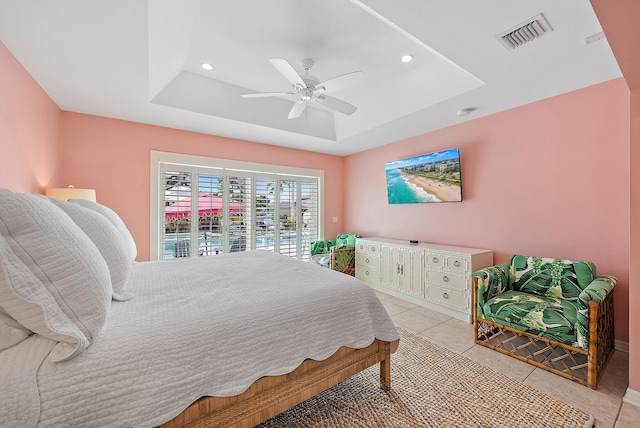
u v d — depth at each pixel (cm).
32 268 86
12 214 87
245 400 117
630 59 140
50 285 88
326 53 259
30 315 83
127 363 91
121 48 194
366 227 505
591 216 251
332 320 151
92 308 94
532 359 212
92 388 84
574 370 198
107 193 327
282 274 194
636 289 167
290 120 386
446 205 373
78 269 95
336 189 546
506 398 171
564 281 236
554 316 200
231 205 421
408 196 413
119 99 279
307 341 139
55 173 285
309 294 152
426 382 188
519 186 300
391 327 177
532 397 172
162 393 95
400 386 183
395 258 382
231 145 421
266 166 453
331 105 279
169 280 175
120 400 88
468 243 348
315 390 142
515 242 303
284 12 205
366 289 173
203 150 395
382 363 178
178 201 377
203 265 223
